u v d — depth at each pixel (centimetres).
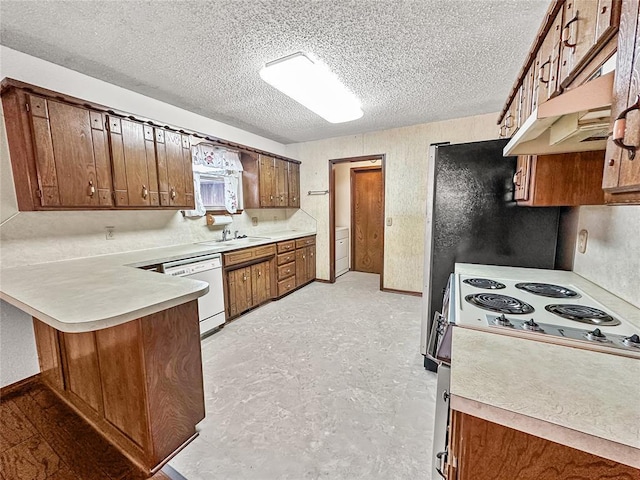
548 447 57
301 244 437
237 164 368
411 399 183
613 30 75
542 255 179
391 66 214
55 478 132
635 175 51
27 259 199
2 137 183
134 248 265
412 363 225
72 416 170
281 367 220
